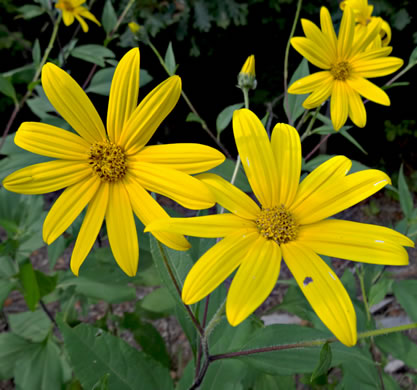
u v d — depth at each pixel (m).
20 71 0.27
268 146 0.12
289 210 0.12
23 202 0.22
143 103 0.12
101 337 0.14
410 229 0.22
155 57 0.52
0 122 0.55
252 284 0.10
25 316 0.28
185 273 0.14
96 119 0.12
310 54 0.20
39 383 0.24
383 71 0.20
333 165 0.13
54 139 0.12
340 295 0.10
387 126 0.65
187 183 0.11
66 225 0.11
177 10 0.46
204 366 0.14
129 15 0.45
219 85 0.59
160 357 0.28
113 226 0.11
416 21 0.52
